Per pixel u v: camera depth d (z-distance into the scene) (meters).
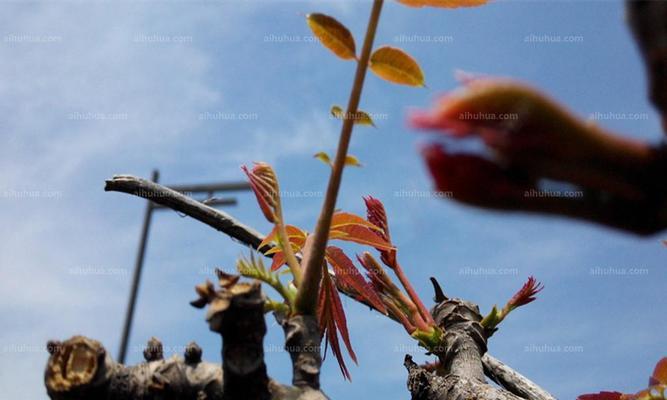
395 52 0.40
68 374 0.37
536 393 0.68
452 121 0.16
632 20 0.16
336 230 0.56
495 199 0.16
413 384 0.60
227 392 0.38
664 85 0.16
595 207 0.16
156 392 0.38
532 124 0.15
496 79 0.16
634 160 0.16
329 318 0.55
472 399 0.57
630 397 0.60
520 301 0.67
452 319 0.66
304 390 0.40
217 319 0.36
